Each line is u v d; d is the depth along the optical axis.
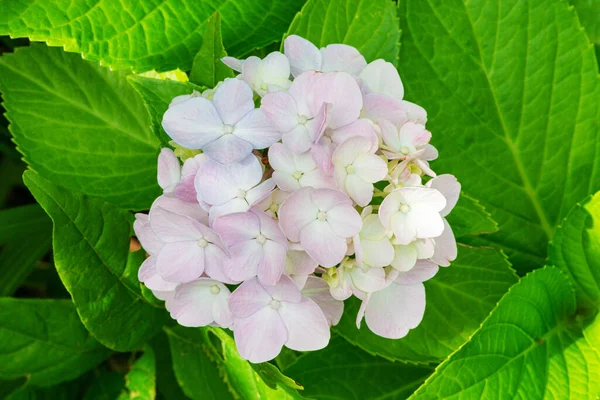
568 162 0.74
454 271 0.70
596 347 0.68
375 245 0.59
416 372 0.72
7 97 0.72
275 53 0.61
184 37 0.70
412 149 0.59
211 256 0.59
